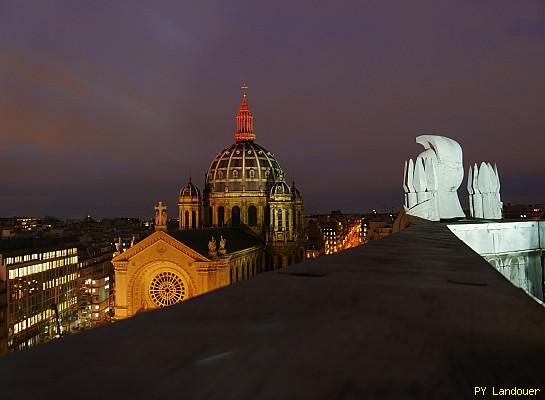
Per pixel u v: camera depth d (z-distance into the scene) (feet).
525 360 7.74
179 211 453.99
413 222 70.54
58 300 486.79
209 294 13.47
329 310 11.37
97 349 7.62
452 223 64.75
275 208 432.66
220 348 7.90
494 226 64.75
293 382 6.46
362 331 9.37
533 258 67.41
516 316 10.97
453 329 9.66
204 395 5.93
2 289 393.91
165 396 5.85
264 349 7.94
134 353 7.47
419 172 80.74
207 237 352.08
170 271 304.30
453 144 86.17
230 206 447.01
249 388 6.22
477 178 96.89
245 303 12.04
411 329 9.61
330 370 6.99
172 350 7.71
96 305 552.00
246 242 396.57
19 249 451.53
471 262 22.85
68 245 517.96
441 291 14.51
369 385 6.47
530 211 362.53
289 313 10.89
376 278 17.38
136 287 309.01
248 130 480.64
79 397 5.63
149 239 307.78
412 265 21.66
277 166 475.72
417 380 6.66
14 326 407.23
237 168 450.71
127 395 5.79
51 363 6.82
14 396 5.56
